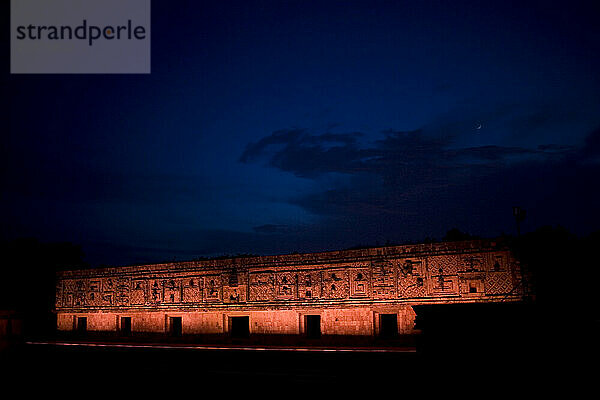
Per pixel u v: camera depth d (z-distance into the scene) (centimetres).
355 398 1609
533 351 1031
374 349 2464
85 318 3869
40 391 1944
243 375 2041
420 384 1101
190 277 3322
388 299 2700
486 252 2492
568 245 2377
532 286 2352
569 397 998
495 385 1033
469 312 1084
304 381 1855
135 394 1873
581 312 1054
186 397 1803
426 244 2647
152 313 3456
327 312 2864
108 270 3672
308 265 2947
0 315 2275
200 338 3253
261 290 3064
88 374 2242
